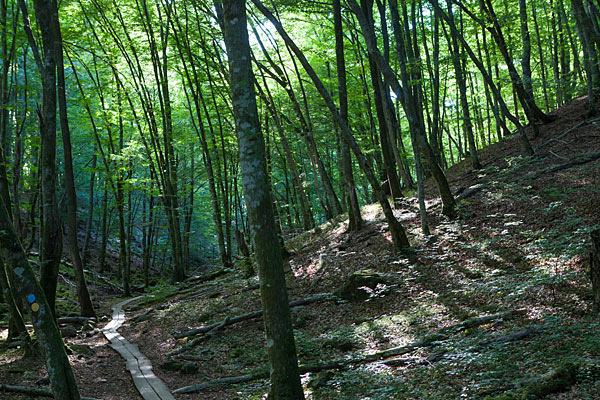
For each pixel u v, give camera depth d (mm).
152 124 22219
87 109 19469
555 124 16969
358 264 13016
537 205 11570
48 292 8453
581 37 16109
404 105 13258
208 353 9828
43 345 4906
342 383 6816
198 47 21312
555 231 9016
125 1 21141
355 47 20625
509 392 5094
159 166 21797
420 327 8500
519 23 18188
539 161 14023
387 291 10648
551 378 4988
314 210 32938
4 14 14234
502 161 16016
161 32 21125
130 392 7715
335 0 14516
